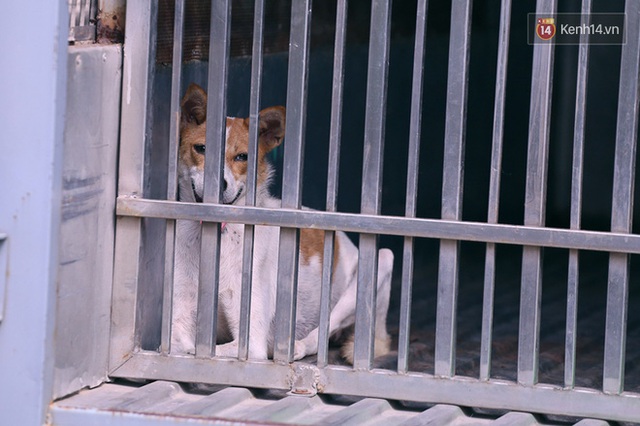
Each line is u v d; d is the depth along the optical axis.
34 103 2.86
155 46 3.35
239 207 3.24
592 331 5.09
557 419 3.17
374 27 3.14
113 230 3.32
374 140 3.17
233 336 4.05
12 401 2.93
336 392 3.24
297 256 3.26
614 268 3.00
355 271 4.62
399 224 3.13
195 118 4.19
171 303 3.34
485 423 3.09
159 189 3.74
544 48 3.01
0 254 2.90
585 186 8.86
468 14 3.08
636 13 2.92
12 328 2.91
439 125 8.07
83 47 3.08
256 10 3.21
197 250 3.96
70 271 3.03
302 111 3.22
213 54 3.28
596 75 8.67
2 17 2.85
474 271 6.82
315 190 6.89
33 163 2.87
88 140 3.10
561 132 8.80
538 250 3.06
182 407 3.04
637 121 2.96
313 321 4.50
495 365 4.18
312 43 5.72
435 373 3.17
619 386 3.01
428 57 8.04
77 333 3.12
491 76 8.38
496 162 3.09
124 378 3.42
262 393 3.35
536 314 3.08
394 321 5.06
